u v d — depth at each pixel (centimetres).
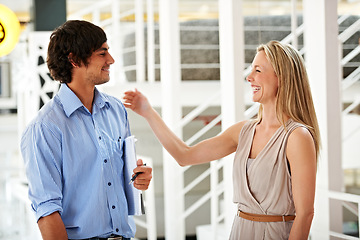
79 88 175
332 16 293
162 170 517
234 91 316
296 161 176
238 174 192
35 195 165
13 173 748
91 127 174
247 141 193
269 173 181
